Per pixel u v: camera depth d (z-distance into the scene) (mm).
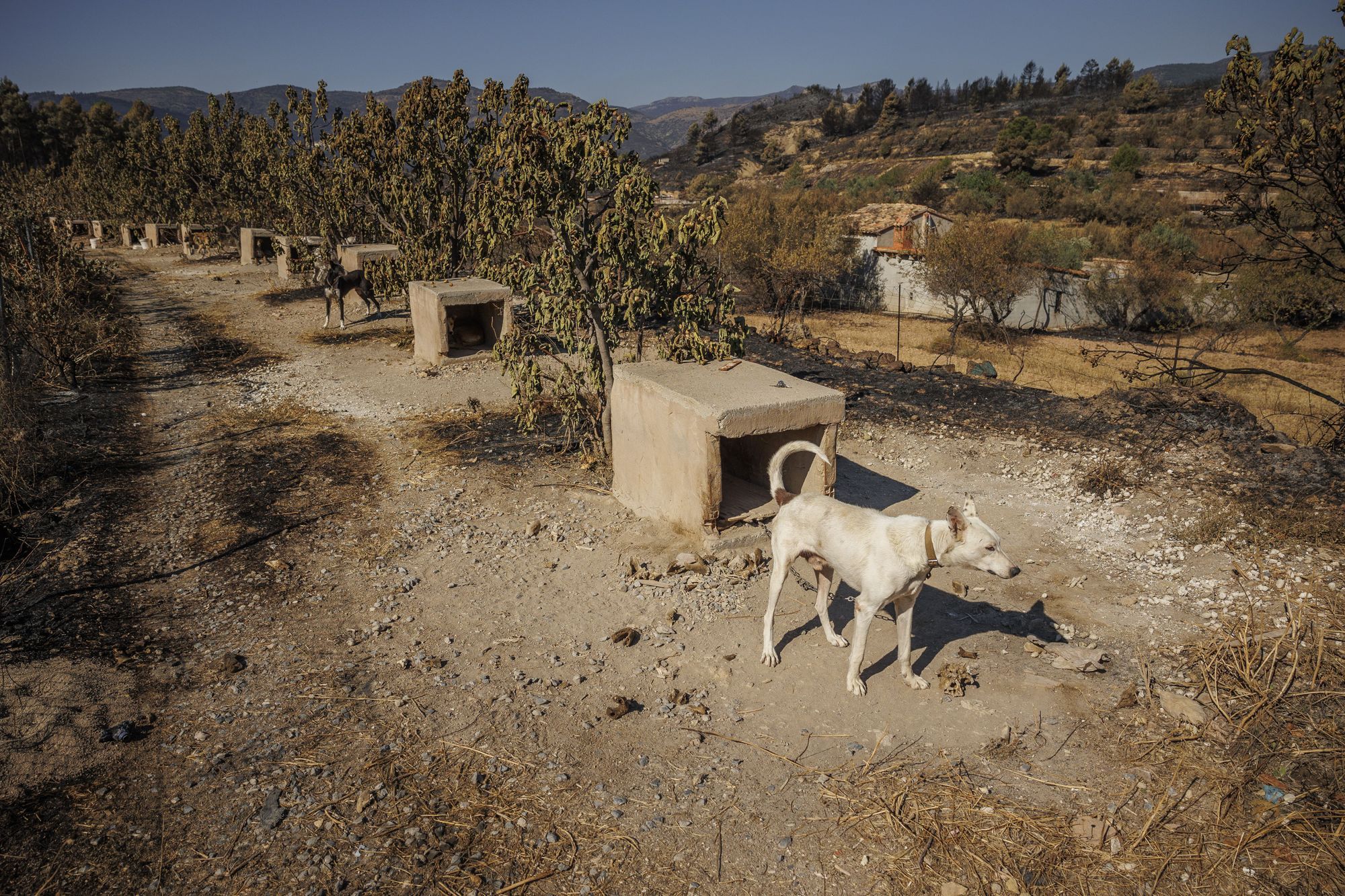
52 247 18531
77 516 8359
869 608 5266
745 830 4301
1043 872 3977
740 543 7484
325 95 24359
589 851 4156
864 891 3916
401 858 4078
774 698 5469
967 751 4887
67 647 5848
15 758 4590
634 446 8336
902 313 39750
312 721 5137
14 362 12172
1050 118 140500
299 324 19500
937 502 8711
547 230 9164
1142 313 35969
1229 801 4348
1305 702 5008
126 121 87312
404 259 19781
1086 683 5500
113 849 4090
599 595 6844
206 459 10320
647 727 5160
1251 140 9898
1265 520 7387
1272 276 27016
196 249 34156
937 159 112562
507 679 5652
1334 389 21172
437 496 9023
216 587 6953
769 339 16859
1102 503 8438
